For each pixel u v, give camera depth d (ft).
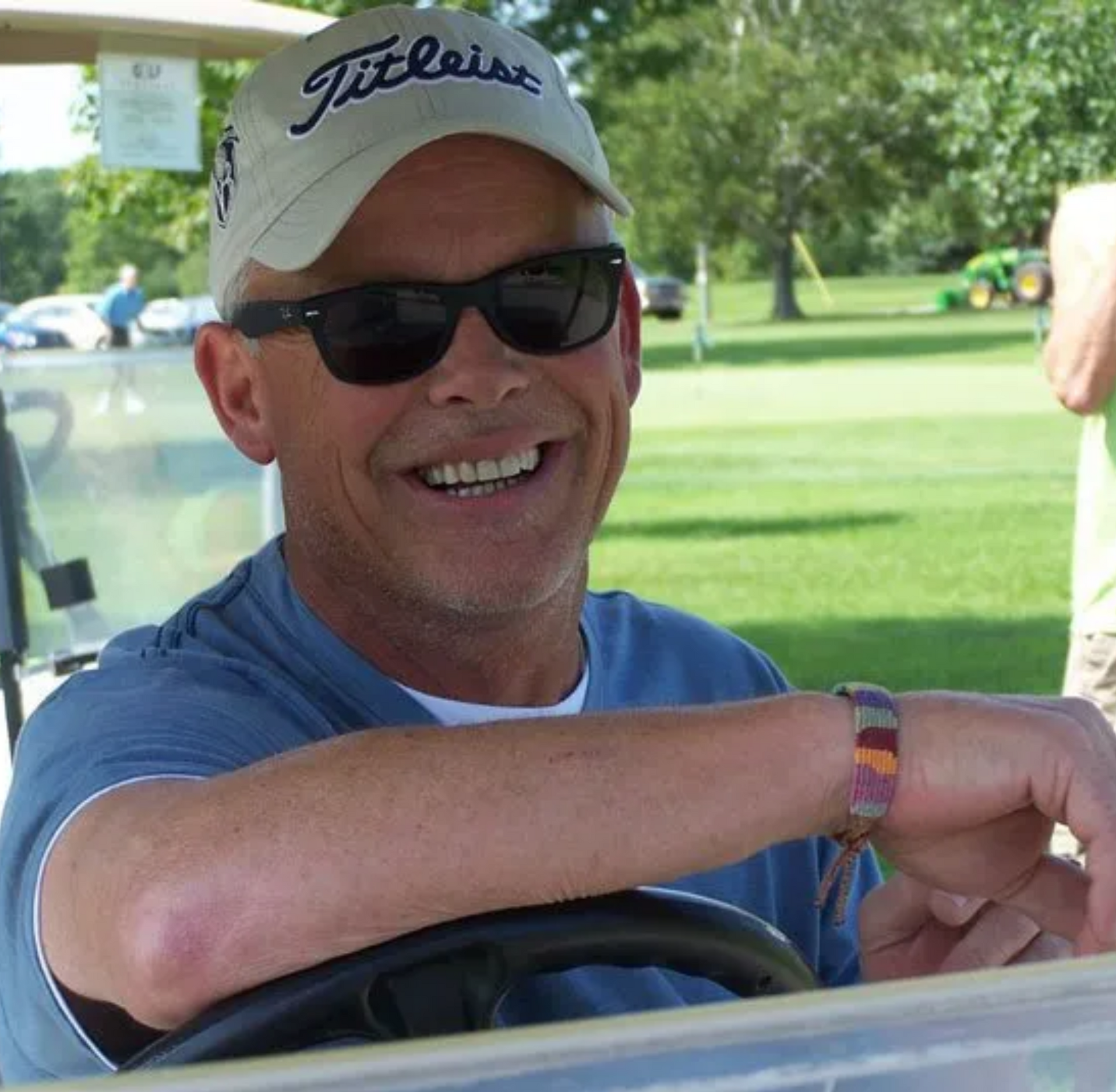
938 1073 2.84
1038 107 55.83
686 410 74.69
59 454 12.25
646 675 6.65
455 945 3.92
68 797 4.53
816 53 162.71
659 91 156.25
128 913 3.95
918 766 4.29
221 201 5.95
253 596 6.01
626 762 4.13
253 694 5.35
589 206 6.06
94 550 12.38
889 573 35.04
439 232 5.74
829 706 4.35
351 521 5.90
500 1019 5.07
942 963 5.42
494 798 4.01
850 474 51.93
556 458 6.08
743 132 164.55
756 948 4.27
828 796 4.25
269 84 5.78
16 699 9.87
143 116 10.56
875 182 167.32
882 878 6.75
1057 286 14.85
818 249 212.02
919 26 151.33
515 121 5.76
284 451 5.99
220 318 6.15
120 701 5.01
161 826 4.07
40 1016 4.48
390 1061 2.67
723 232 172.55
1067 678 15.33
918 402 75.31
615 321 6.14
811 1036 2.83
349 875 3.91
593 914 4.03
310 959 3.91
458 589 5.90
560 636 6.23
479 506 5.91
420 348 5.75
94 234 100.99
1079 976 2.96
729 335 142.41
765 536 40.14
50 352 12.25
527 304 5.86
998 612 30.68
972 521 41.88
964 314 156.76
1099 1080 2.90
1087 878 4.37
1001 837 4.44
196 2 10.20
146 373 12.53
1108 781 4.30
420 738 4.14
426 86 5.68
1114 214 14.55
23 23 9.70
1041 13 55.83
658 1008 5.27
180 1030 3.82
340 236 5.72
